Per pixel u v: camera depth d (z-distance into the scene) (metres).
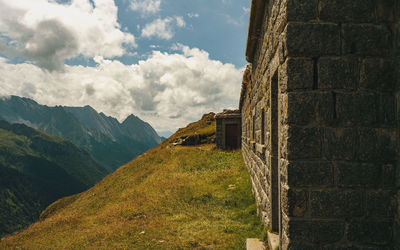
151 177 13.05
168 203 8.13
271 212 4.22
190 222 6.32
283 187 2.84
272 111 4.22
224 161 14.85
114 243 5.38
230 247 4.58
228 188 8.95
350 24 2.64
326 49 2.64
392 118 2.59
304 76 2.65
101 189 15.26
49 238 6.59
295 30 2.67
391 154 2.57
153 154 19.91
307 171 2.62
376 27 2.63
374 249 2.54
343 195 2.58
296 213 2.62
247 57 7.64
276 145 4.20
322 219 2.59
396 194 2.53
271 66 4.13
